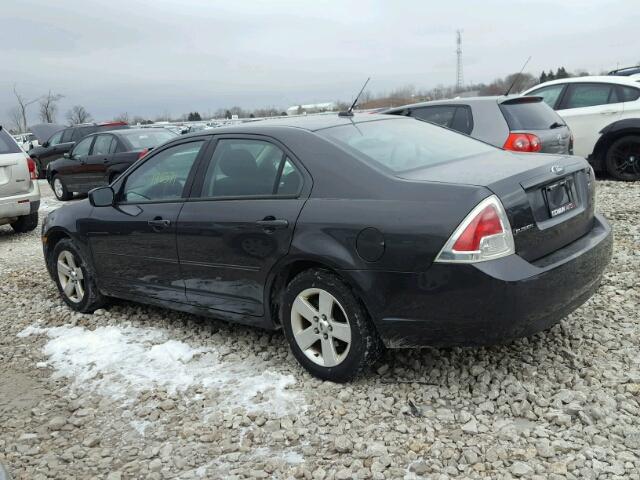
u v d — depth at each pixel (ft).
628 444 9.71
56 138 66.64
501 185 10.94
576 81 34.91
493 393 11.47
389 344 11.64
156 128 44.80
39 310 19.20
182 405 12.23
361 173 12.01
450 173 11.78
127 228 16.07
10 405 12.98
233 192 13.88
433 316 10.94
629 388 11.25
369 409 11.43
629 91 32.78
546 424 10.49
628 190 30.07
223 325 16.19
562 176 12.08
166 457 10.53
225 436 10.98
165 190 15.61
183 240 14.60
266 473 9.79
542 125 25.62
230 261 13.66
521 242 10.91
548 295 10.93
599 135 33.60
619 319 14.40
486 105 25.49
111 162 41.96
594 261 12.13
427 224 10.77
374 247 11.21
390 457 9.89
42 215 41.60
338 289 11.87
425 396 11.70
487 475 9.30
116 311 18.11
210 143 14.82
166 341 15.43
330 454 10.19
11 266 26.02
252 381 12.89
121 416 12.09
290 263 12.56
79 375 14.11
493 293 10.44
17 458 10.93
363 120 14.65
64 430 11.76
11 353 15.87
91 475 10.27
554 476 9.02
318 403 11.69
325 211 11.97
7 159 31.50
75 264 18.31
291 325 12.94
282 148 13.23
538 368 12.34
